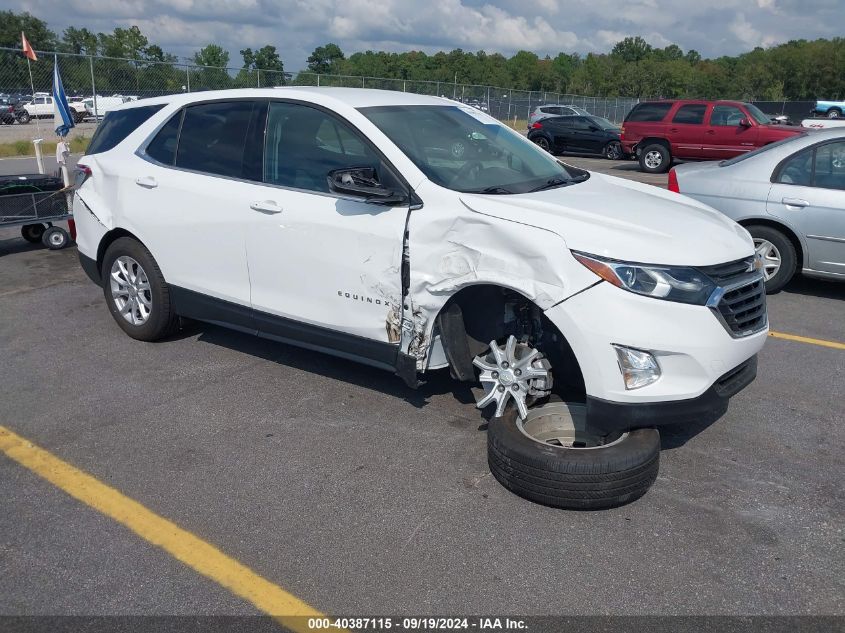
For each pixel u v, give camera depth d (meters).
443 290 3.78
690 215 3.90
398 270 3.93
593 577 3.02
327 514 3.44
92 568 3.06
